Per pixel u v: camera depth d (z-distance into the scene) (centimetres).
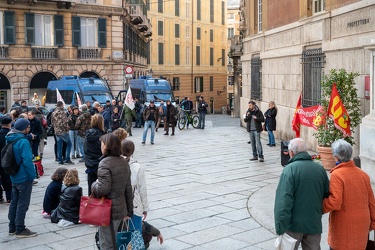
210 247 757
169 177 1295
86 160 912
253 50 2539
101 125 916
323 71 1606
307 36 1748
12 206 823
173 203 1020
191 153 1734
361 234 542
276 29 2116
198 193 1109
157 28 5803
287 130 1988
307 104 1755
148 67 5647
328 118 1325
